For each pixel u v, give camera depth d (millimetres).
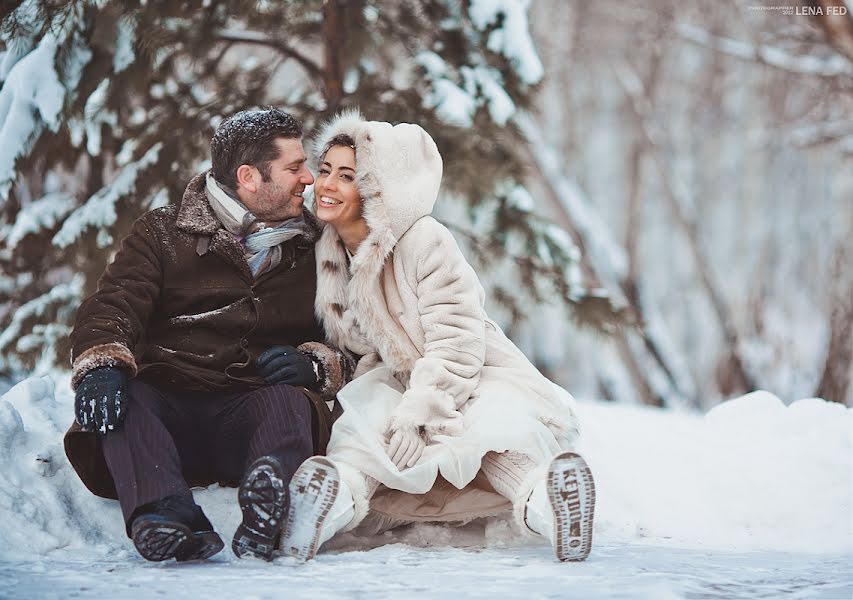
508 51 10953
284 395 4672
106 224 9758
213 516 4930
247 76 10711
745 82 31328
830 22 14922
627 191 34969
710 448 6566
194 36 10000
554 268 11906
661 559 4566
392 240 4945
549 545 4840
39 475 4855
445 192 11039
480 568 4176
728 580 4027
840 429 6230
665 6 25016
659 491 6109
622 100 33781
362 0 10656
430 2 10992
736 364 20469
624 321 12000
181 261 4973
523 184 11797
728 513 5828
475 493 4863
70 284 10680
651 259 35625
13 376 10211
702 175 35438
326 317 5117
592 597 3602
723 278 35125
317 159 5254
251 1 9773
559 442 4949
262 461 4078
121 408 4316
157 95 10328
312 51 12203
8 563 4254
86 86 9188
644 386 23703
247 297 5020
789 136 22984
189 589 3668
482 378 5051
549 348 28031
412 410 4719
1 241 10242
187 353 4887
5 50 9602
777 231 34438
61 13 8906
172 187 9859
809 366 21625
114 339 4547
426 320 4922
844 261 17125
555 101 31875
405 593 3660
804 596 3719
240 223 5027
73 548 4586
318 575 3988
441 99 10555
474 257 11859
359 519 4590
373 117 10305
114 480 4316
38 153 9211
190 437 4836
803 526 5641
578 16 27578
